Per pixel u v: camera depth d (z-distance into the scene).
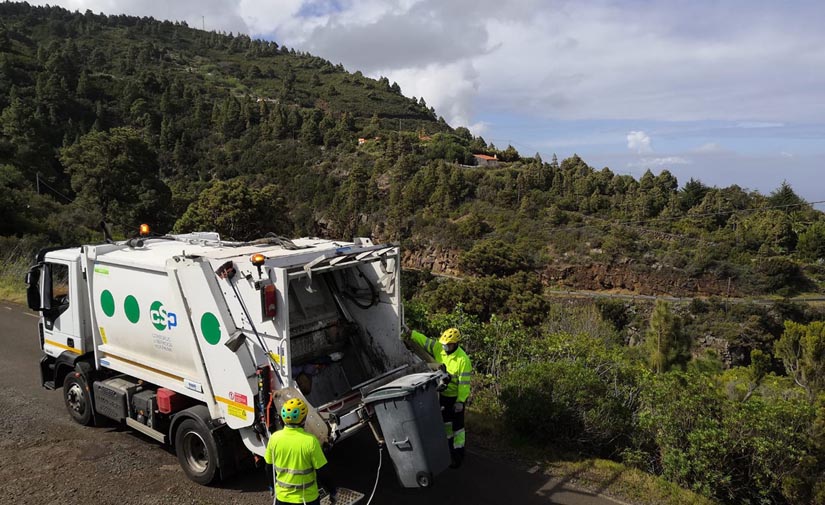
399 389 5.19
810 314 47.91
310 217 84.81
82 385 7.63
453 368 6.07
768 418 6.36
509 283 40.28
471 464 6.70
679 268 57.97
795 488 6.02
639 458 6.93
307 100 158.38
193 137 105.75
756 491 6.33
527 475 6.46
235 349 5.47
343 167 94.19
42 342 8.17
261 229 56.16
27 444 7.16
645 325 49.38
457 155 98.81
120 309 6.76
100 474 6.41
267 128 107.75
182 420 6.23
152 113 106.12
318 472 6.44
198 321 5.79
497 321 9.97
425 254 71.19
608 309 49.50
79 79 105.56
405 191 79.81
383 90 180.88
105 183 52.56
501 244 56.88
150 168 56.81
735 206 74.94
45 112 89.06
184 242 7.38
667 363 25.36
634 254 60.53
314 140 105.56
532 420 7.21
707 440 6.27
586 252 61.81
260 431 5.52
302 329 6.29
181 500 5.86
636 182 83.50
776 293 54.88
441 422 5.39
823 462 6.17
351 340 6.89
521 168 87.94
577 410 7.28
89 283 7.15
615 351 9.40
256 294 5.31
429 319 10.19
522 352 9.26
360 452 7.02
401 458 5.21
